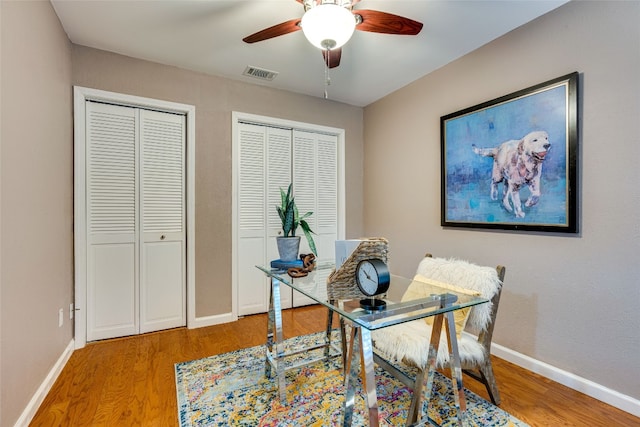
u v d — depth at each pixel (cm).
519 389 181
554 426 150
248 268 312
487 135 229
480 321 162
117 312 253
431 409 163
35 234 163
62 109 211
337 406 166
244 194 309
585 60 178
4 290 131
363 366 113
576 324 182
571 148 182
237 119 298
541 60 199
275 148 325
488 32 218
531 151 202
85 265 238
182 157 278
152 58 255
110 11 195
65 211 216
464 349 155
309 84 307
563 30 188
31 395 156
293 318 307
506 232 220
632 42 161
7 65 135
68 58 223
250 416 157
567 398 173
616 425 151
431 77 279
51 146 189
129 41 230
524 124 206
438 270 186
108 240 249
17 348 142
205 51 245
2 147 131
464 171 247
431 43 232
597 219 173
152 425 150
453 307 127
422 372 138
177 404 167
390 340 157
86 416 156
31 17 160
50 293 185
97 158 245
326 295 146
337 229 362
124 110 254
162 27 213
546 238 196
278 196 326
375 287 127
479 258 238
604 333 170
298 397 173
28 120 156
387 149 333
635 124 160
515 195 212
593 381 174
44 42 177
